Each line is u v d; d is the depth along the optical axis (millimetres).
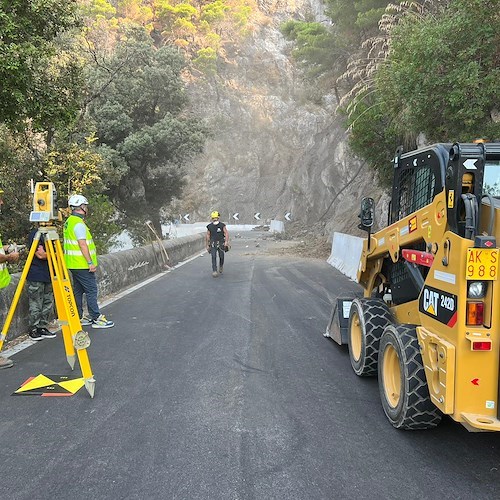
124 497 3373
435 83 8008
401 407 4180
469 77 7594
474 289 3482
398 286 5504
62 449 4043
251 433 4309
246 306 10000
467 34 7727
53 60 9195
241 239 35406
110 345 7078
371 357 5480
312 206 41500
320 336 7617
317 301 10594
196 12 68438
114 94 22625
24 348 6941
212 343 7180
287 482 3539
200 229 36156
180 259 20047
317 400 5066
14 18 6914
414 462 3820
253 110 61875
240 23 70938
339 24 24625
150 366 6125
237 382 5574
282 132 60125
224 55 67688
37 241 5613
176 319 8797
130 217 24406
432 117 8805
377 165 15242
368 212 6328
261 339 7410
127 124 22062
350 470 3701
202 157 57938
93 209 14516
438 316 3820
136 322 8562
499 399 3477
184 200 54125
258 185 57375
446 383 3545
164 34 65125
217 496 3373
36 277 7309
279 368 6074
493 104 8047
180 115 25906
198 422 4531
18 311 7523
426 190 4715
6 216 12891
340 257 17109
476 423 3357
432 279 3984
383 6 20562
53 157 13406
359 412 4766
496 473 3666
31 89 7324
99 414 4719
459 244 3518
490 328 3484
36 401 5043
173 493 3416
